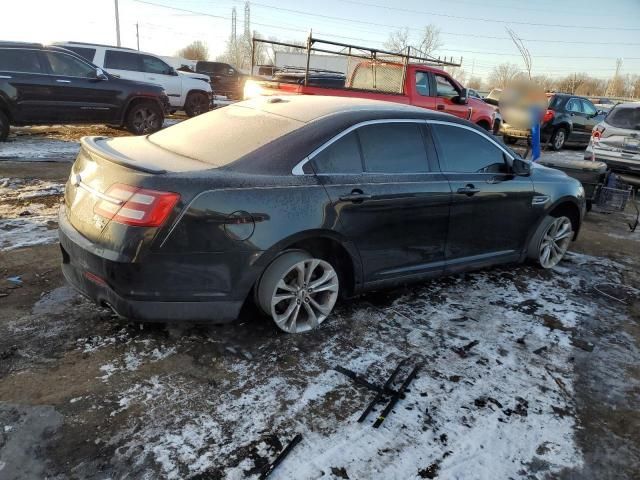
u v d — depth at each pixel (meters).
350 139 3.46
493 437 2.60
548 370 3.26
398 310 3.88
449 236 4.05
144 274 2.75
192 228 2.78
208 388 2.78
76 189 3.12
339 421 2.62
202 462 2.28
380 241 3.59
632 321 4.10
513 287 4.55
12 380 2.71
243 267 2.96
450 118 4.12
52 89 9.65
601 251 6.02
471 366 3.21
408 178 3.70
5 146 9.39
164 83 14.30
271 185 3.03
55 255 4.39
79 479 2.14
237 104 4.10
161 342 3.17
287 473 2.26
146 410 2.57
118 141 3.64
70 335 3.17
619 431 2.74
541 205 4.75
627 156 9.29
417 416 2.70
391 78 11.20
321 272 3.49
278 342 3.27
